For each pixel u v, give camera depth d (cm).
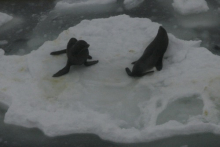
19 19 1358
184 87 962
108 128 853
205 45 1151
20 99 951
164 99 938
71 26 1291
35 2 1464
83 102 946
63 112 907
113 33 1199
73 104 937
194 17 1299
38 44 1208
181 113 902
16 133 884
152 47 1022
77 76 1025
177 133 850
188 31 1224
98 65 1070
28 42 1223
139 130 860
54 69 1055
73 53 1017
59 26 1297
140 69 1001
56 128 866
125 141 840
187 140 841
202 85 961
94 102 947
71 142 851
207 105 907
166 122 870
